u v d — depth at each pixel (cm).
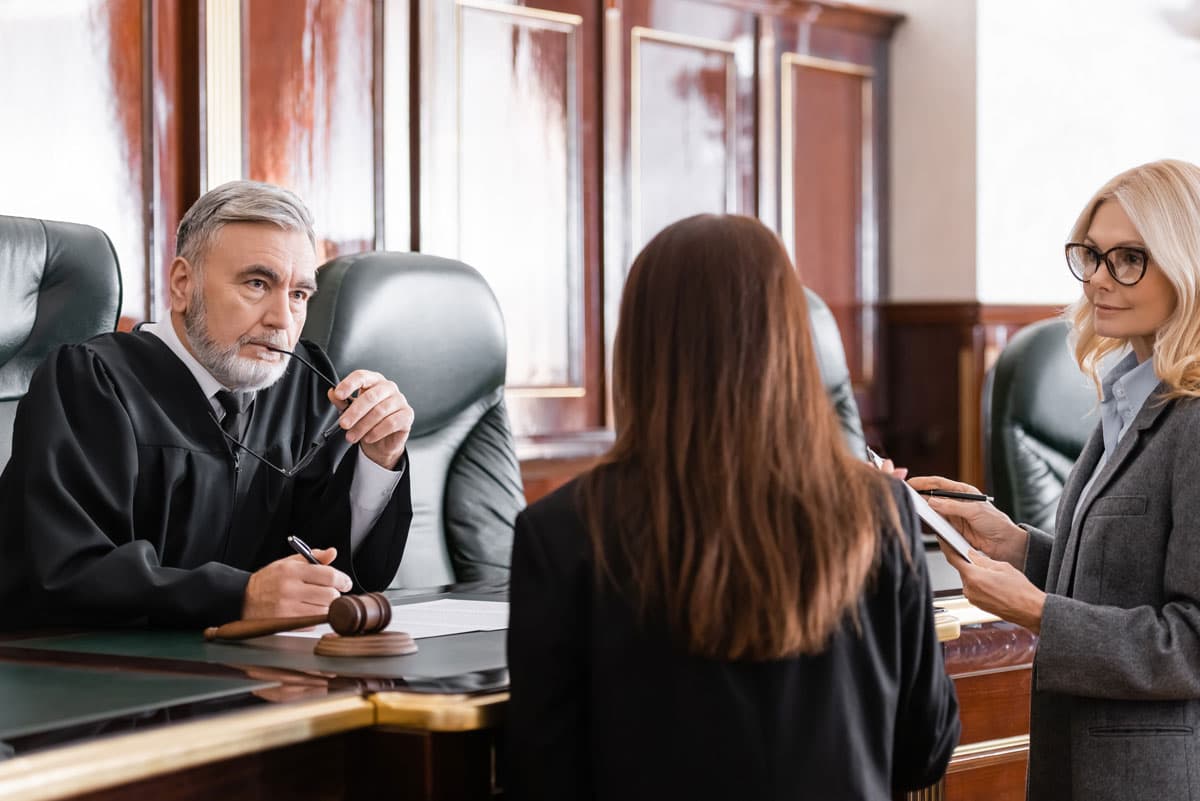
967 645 204
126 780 109
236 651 154
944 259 564
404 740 127
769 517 120
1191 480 161
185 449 200
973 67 554
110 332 218
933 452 564
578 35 473
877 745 125
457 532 261
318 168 405
